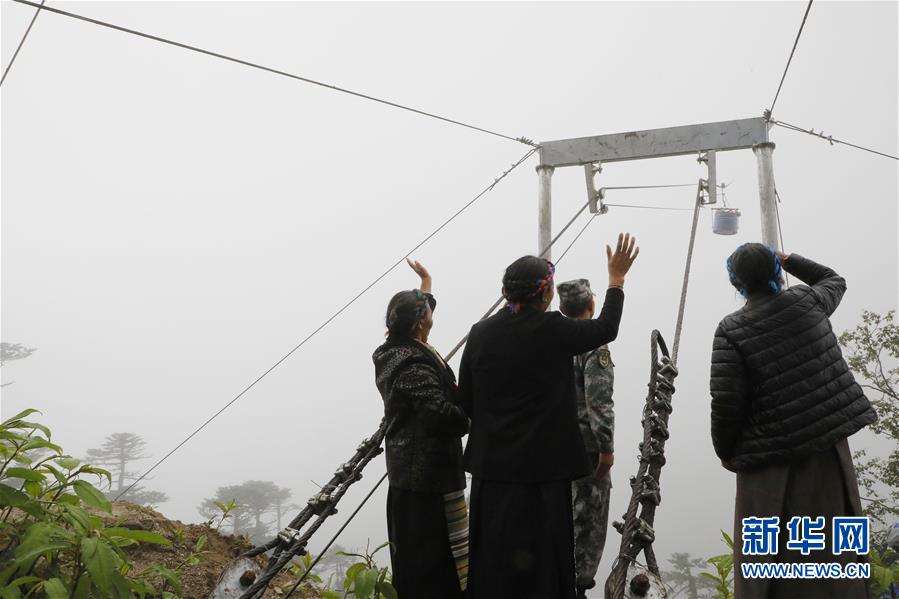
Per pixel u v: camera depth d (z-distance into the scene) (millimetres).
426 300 3193
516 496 2699
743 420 2824
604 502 3303
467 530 3039
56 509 2828
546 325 2842
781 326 2816
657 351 3238
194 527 4117
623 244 2982
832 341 2830
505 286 2979
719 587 3309
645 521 2600
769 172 9750
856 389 2781
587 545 3250
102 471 2863
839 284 3100
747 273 2953
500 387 2846
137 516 3955
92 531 2531
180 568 3590
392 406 3016
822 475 2693
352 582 2936
